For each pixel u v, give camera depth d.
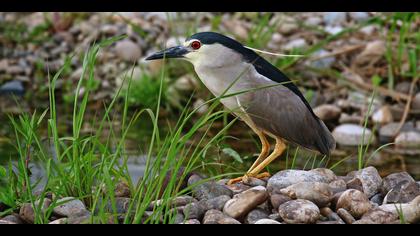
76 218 8.38
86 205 9.00
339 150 14.00
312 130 11.14
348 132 14.80
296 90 11.25
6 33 20.66
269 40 18.14
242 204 8.55
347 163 13.04
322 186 8.88
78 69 18.70
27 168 9.24
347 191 8.79
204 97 16.67
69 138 9.01
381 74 17.00
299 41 18.25
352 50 17.53
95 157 9.31
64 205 8.63
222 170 11.87
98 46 9.16
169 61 17.52
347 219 8.53
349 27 18.55
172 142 8.44
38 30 20.52
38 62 19.09
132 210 8.63
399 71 16.73
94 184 9.64
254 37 18.25
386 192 9.58
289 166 12.74
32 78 18.88
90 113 16.42
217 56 10.66
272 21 19.23
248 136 14.60
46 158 9.34
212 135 14.61
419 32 16.89
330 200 8.88
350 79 16.80
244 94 10.75
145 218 8.52
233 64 10.70
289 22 18.25
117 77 18.19
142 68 17.52
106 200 8.26
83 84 17.95
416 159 13.39
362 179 9.66
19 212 8.84
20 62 19.47
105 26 20.08
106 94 17.56
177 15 19.56
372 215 8.44
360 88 16.66
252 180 9.87
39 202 8.41
